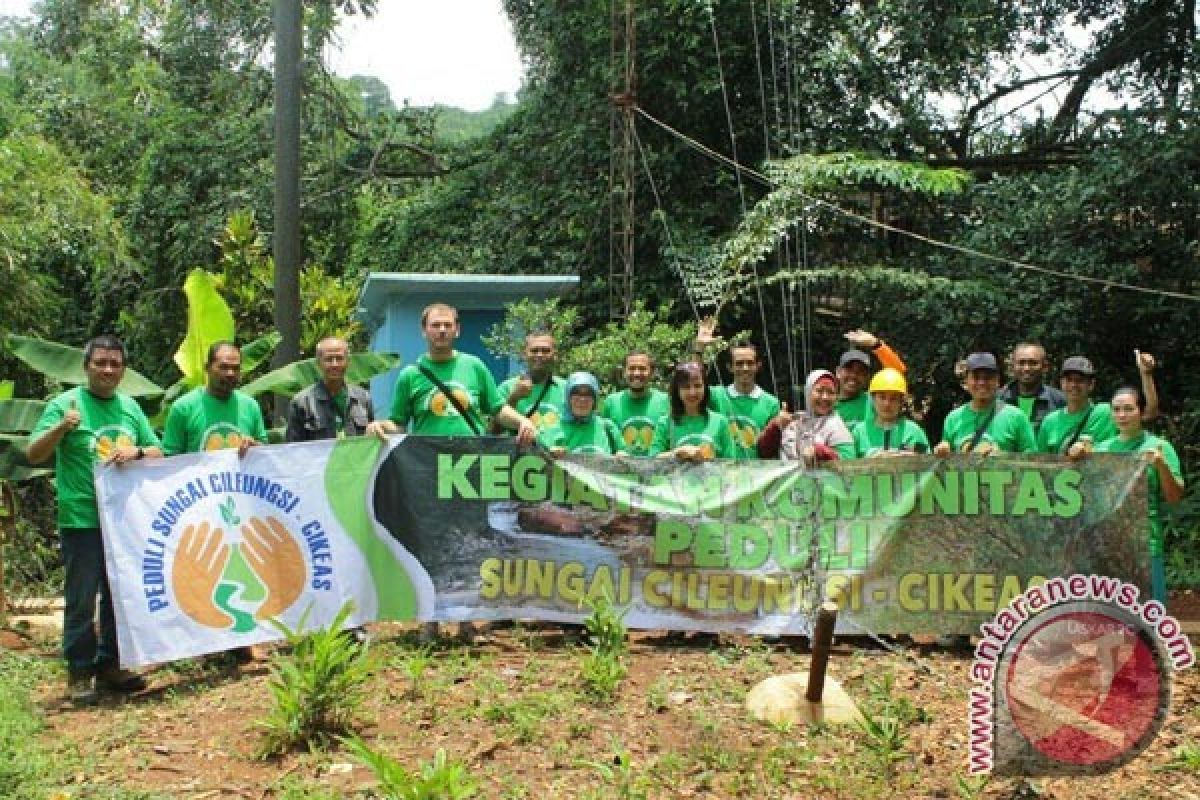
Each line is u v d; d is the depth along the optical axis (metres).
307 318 15.06
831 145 15.74
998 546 7.25
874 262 15.74
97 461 6.67
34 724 6.06
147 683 6.93
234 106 19.83
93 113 25.70
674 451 7.44
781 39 15.71
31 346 9.31
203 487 6.93
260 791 5.12
